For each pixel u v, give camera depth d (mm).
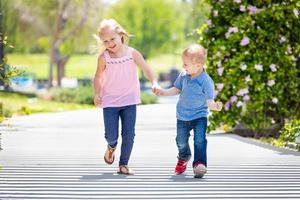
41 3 46438
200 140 8492
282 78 14383
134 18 72750
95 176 8570
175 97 48062
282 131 13422
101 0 48094
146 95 36625
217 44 14422
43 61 88000
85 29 48656
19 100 31750
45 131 16234
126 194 7266
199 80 8531
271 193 7359
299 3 14141
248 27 14328
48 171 9016
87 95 35625
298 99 14516
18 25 46312
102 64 8820
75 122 19562
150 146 12648
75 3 46812
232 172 8953
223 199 7004
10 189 7551
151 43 73438
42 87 54625
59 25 46938
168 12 73750
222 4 14641
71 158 10547
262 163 9914
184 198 7043
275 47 14344
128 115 8844
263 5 14500
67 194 7258
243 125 15391
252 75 14320
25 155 10969
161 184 7938
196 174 8406
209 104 8484
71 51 51469
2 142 13383
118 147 12297
